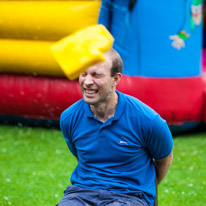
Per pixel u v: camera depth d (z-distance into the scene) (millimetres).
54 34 11922
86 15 11438
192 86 12281
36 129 13102
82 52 3984
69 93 12266
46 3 11969
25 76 12852
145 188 4746
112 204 4375
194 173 9672
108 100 4566
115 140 4590
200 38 12664
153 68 11742
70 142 5051
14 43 12547
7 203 7871
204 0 18016
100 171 4703
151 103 11805
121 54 11508
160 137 4664
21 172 9664
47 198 8180
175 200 8172
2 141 11977
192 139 12469
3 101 13078
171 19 11609
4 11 12344
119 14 11312
